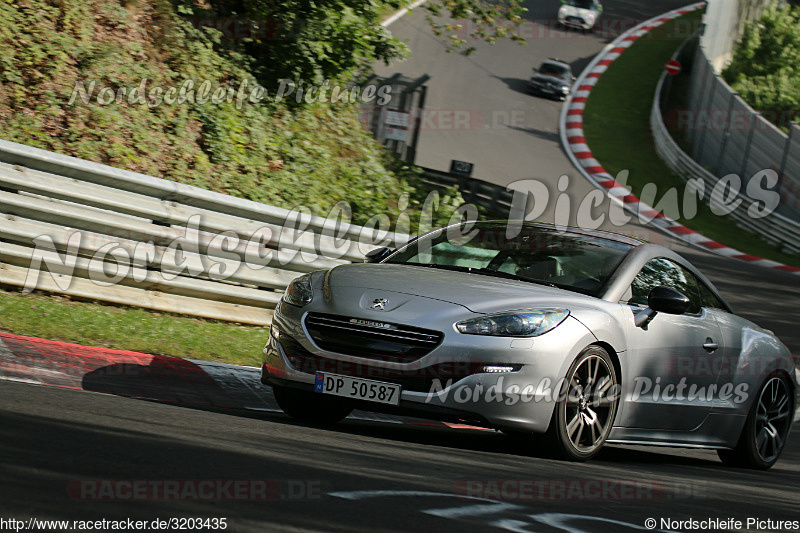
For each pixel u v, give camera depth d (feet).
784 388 85.05
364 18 171.63
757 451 82.43
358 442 57.98
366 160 174.60
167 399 73.51
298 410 72.64
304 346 64.08
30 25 128.47
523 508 42.42
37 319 80.59
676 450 93.61
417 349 61.00
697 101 404.16
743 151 337.31
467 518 38.63
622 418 67.87
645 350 68.49
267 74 162.91
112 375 73.77
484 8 188.96
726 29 450.30
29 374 69.41
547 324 62.28
